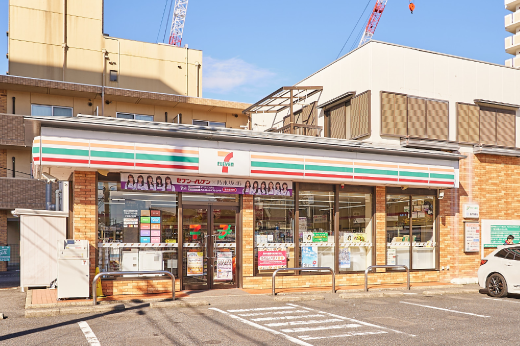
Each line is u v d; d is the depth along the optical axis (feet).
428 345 23.65
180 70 111.96
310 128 60.03
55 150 35.63
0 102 76.74
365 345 23.52
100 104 82.38
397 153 48.78
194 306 34.86
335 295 41.39
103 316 30.50
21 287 45.96
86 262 36.29
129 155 37.88
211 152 40.83
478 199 55.62
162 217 42.04
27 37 97.35
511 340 24.90
